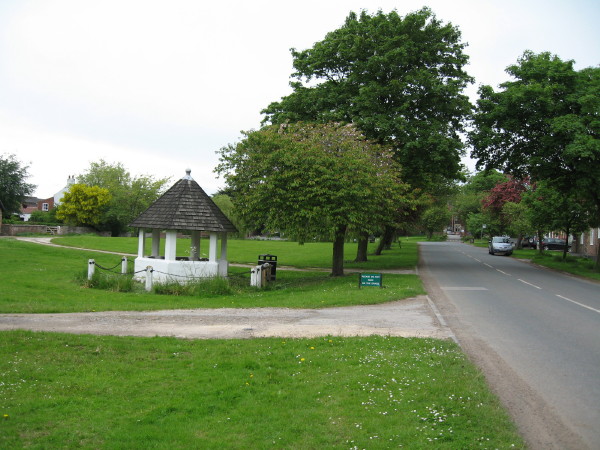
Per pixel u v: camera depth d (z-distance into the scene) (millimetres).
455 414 6125
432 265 33312
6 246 34938
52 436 5832
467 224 89500
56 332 10836
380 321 12797
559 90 29562
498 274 27516
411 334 11023
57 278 21688
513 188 61156
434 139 28234
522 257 44844
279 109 32875
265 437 5742
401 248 56219
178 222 22000
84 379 7758
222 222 23344
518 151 31750
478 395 6758
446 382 7297
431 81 28406
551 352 9500
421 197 39219
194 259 23688
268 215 23578
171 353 9258
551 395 6949
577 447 5328
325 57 31531
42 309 13812
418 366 8227
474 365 8328
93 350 9359
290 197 22453
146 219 22938
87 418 6359
